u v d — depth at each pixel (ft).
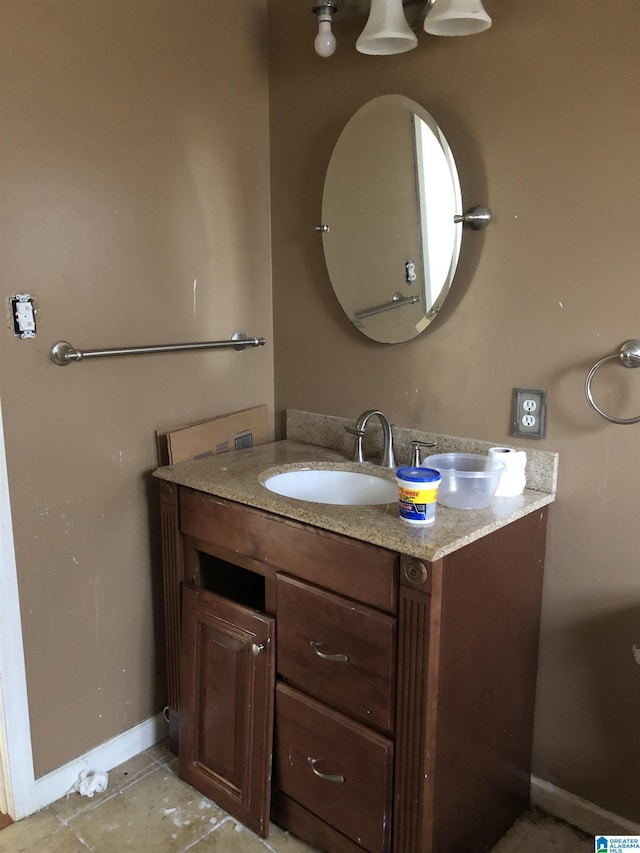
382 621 4.45
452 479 4.87
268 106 6.74
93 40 5.36
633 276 4.72
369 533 4.38
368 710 4.66
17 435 5.28
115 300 5.77
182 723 5.98
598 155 4.76
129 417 6.00
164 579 6.14
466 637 4.58
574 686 5.40
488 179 5.31
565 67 4.82
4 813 5.72
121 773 6.22
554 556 5.36
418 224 5.63
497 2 5.07
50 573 5.63
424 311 5.72
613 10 4.57
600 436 5.01
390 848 4.73
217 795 5.70
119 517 6.06
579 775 5.49
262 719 5.29
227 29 6.29
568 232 4.97
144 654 6.44
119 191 5.67
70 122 5.30
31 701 5.65
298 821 5.33
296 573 4.99
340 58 6.10
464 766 4.81
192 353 6.40
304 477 6.11
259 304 6.95
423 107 5.55
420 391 5.98
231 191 6.54
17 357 5.20
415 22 5.45
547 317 5.15
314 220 6.54
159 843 5.41
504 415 5.49
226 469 5.90
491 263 5.38
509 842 5.38
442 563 4.21
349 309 6.27
